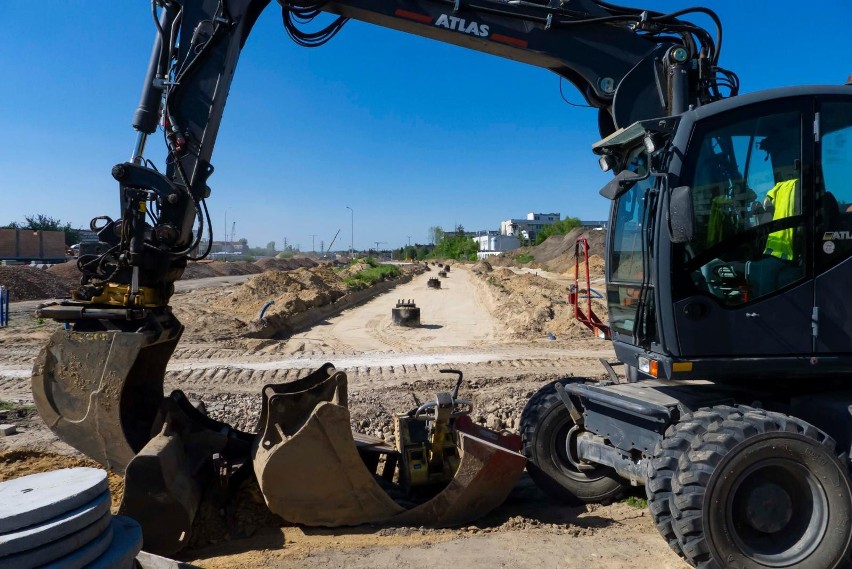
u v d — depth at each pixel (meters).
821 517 3.91
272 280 23.91
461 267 76.19
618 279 5.32
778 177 4.45
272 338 17.20
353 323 21.38
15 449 6.20
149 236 4.68
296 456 4.25
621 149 5.26
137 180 4.66
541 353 12.69
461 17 5.35
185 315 16.97
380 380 9.91
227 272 48.25
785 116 4.44
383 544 4.34
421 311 25.77
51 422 4.38
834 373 4.45
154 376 5.08
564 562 4.24
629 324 5.06
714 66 5.34
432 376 10.18
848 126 4.50
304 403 4.49
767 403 4.89
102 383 4.35
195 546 4.32
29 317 17.38
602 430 5.12
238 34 5.03
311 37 5.59
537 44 5.39
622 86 5.30
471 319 22.78
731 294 4.39
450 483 4.60
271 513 4.69
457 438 4.96
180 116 4.92
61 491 2.98
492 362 11.52
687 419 4.21
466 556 4.25
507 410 8.36
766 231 4.41
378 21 5.42
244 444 5.10
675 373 4.32
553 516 5.25
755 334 4.36
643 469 4.75
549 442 5.55
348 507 4.52
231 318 16.94
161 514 3.99
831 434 4.46
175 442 4.35
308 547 4.28
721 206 4.41
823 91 4.45
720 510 3.82
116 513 4.64
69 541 2.84
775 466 3.92
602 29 5.43
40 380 4.37
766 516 3.95
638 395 4.94
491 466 4.59
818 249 4.39
